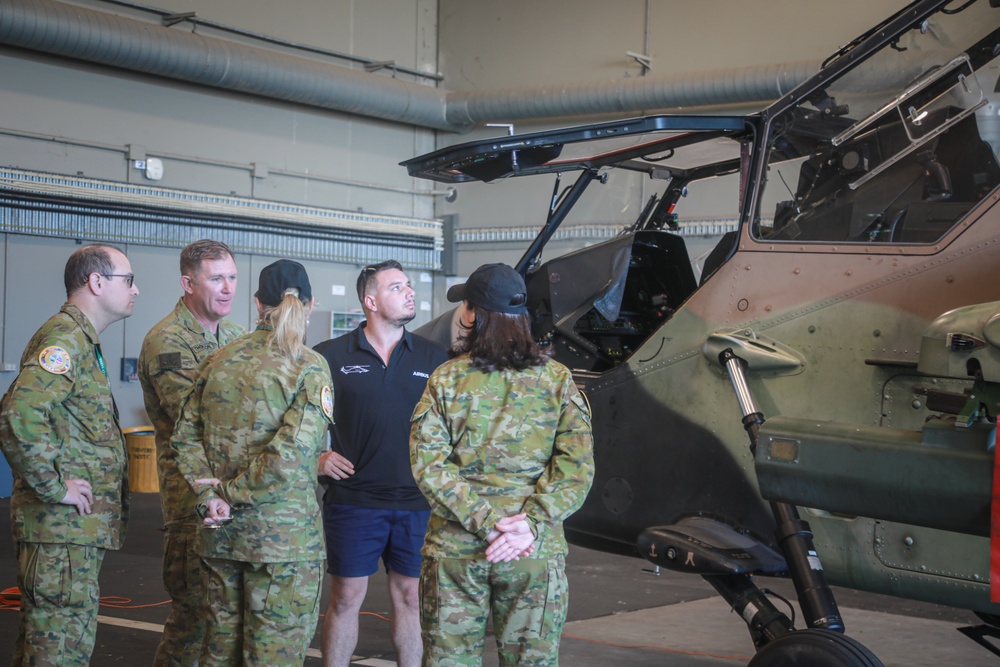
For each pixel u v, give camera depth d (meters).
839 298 3.13
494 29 12.30
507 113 11.59
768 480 2.76
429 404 2.63
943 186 3.15
